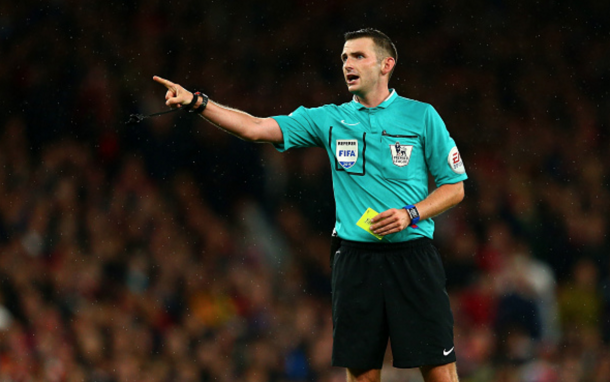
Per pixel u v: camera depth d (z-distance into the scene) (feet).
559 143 181.37
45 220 141.49
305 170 157.58
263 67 181.06
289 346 132.87
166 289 136.87
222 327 134.00
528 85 190.60
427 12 193.88
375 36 52.34
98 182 151.02
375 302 52.26
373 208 51.90
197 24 179.63
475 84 189.57
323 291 148.25
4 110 159.22
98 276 134.92
